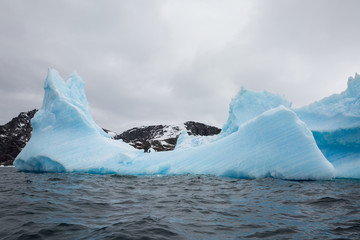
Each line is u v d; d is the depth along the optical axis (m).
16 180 9.52
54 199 5.62
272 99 15.67
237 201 5.72
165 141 92.12
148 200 5.83
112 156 13.67
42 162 13.69
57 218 4.08
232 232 3.52
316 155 9.85
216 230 3.60
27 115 95.00
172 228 3.66
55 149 13.70
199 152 13.30
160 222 3.94
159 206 5.18
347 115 11.98
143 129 152.50
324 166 9.65
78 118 14.84
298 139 10.34
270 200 5.80
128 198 6.06
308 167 9.80
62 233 3.36
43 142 14.09
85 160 13.39
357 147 11.68
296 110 14.42
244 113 15.73
